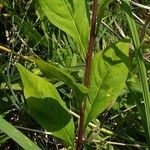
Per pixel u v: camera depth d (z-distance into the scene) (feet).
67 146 0.94
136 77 1.18
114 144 1.13
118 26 1.40
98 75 0.86
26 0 1.41
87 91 0.81
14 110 1.18
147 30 1.43
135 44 0.88
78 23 0.82
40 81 0.86
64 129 0.91
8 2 1.35
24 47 1.30
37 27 1.39
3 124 0.79
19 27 1.29
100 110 0.88
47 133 1.04
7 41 1.34
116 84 0.86
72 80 0.79
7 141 1.14
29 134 1.14
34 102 0.88
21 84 1.16
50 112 0.89
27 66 1.22
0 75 1.17
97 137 1.12
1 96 1.16
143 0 1.55
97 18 0.81
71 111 1.14
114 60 0.84
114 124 1.20
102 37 1.39
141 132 1.17
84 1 0.81
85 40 0.83
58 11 0.81
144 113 0.95
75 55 1.26
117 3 1.48
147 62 1.28
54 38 1.28
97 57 0.84
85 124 0.89
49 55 1.26
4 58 1.26
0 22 1.38
